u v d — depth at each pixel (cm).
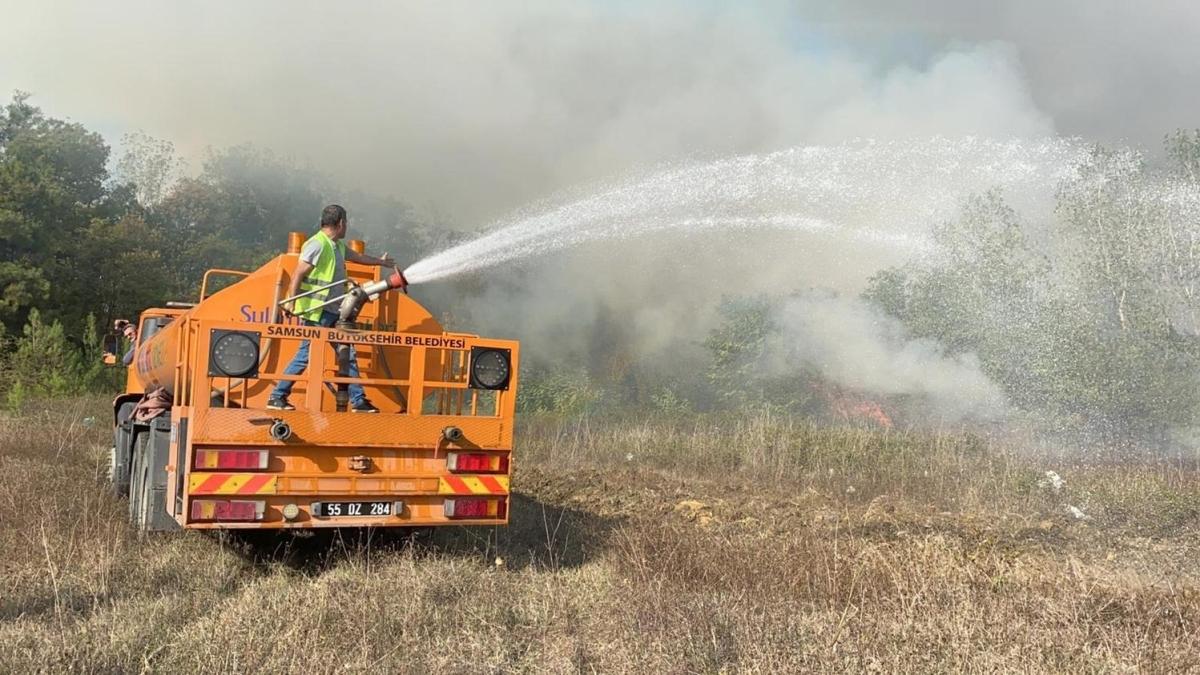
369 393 816
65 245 3250
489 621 618
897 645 552
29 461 1215
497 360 754
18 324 3133
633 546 771
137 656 527
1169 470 1417
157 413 846
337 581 691
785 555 760
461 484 742
